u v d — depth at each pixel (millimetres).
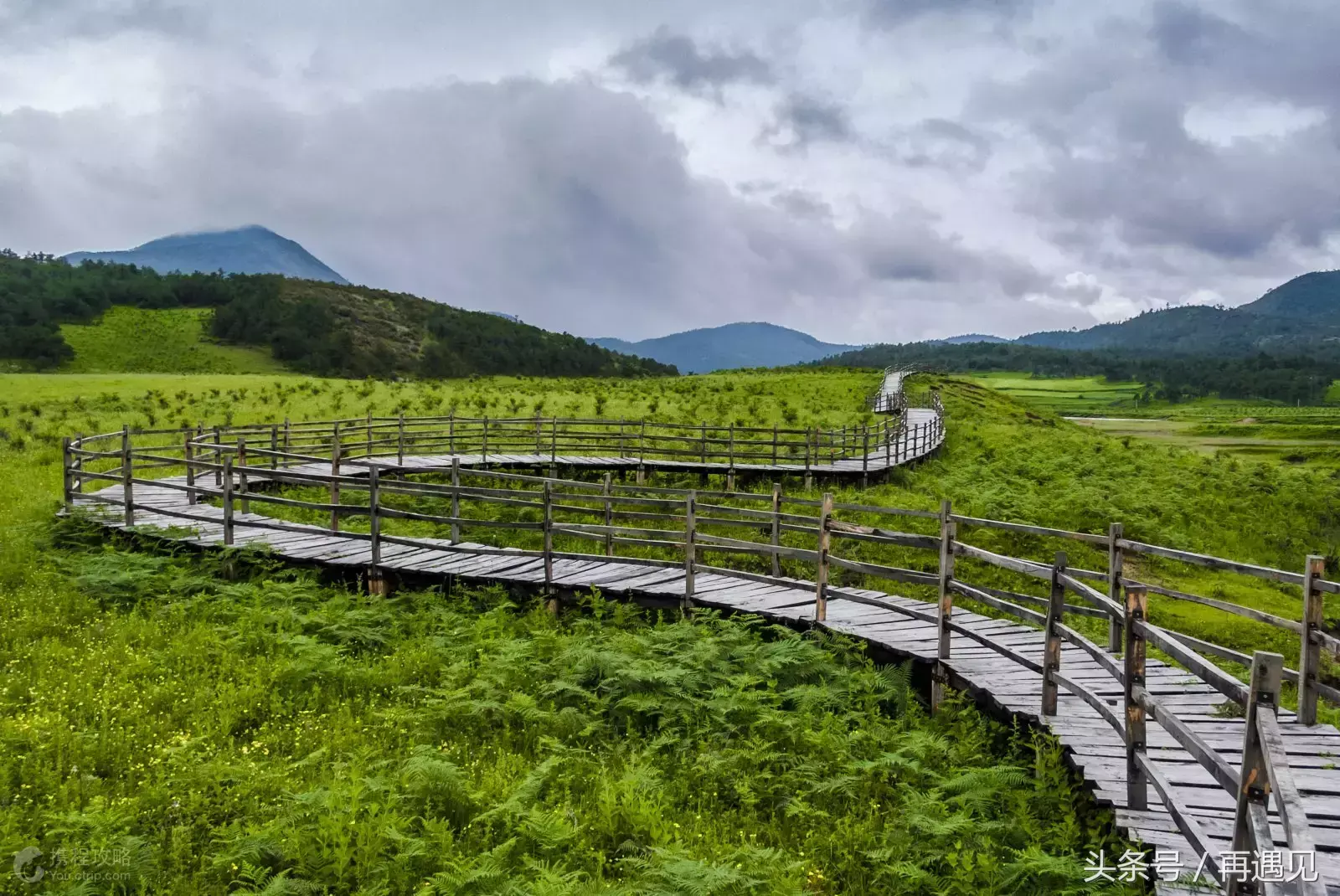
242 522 14328
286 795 6266
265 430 24422
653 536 18281
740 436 36750
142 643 9906
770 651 10133
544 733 7996
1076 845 6242
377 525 13508
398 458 26203
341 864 5250
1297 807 3518
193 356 140125
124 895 5184
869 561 18266
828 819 6750
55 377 58719
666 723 8281
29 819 5902
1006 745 8539
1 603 11062
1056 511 24562
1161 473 34562
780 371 104188
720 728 8281
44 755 6875
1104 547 21484
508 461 25375
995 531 21594
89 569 12500
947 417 54469
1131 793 6195
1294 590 19656
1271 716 4043
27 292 152500
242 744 7574
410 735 7801
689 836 6340
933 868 6062
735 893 5262
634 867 5746
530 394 55750
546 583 12711
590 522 20047
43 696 7996
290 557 13844
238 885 5434
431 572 13203
